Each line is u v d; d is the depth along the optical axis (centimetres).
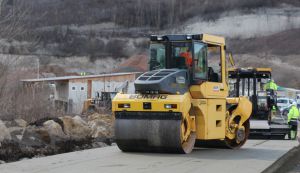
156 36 1734
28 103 2634
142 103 1612
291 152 1955
